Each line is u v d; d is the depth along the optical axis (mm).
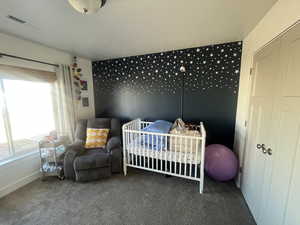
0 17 1480
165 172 2180
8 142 2076
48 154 2297
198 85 2609
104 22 1604
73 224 1506
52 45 2346
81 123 2873
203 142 1822
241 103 2164
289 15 1064
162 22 1619
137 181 2238
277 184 1146
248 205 1712
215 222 1516
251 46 1835
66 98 2695
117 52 2744
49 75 2443
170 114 2889
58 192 1998
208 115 2623
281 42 1151
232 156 2057
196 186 2102
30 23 1615
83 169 2152
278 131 1158
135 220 1548
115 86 3260
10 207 1737
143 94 3045
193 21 1601
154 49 2592
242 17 1515
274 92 1233
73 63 2904
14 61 2012
